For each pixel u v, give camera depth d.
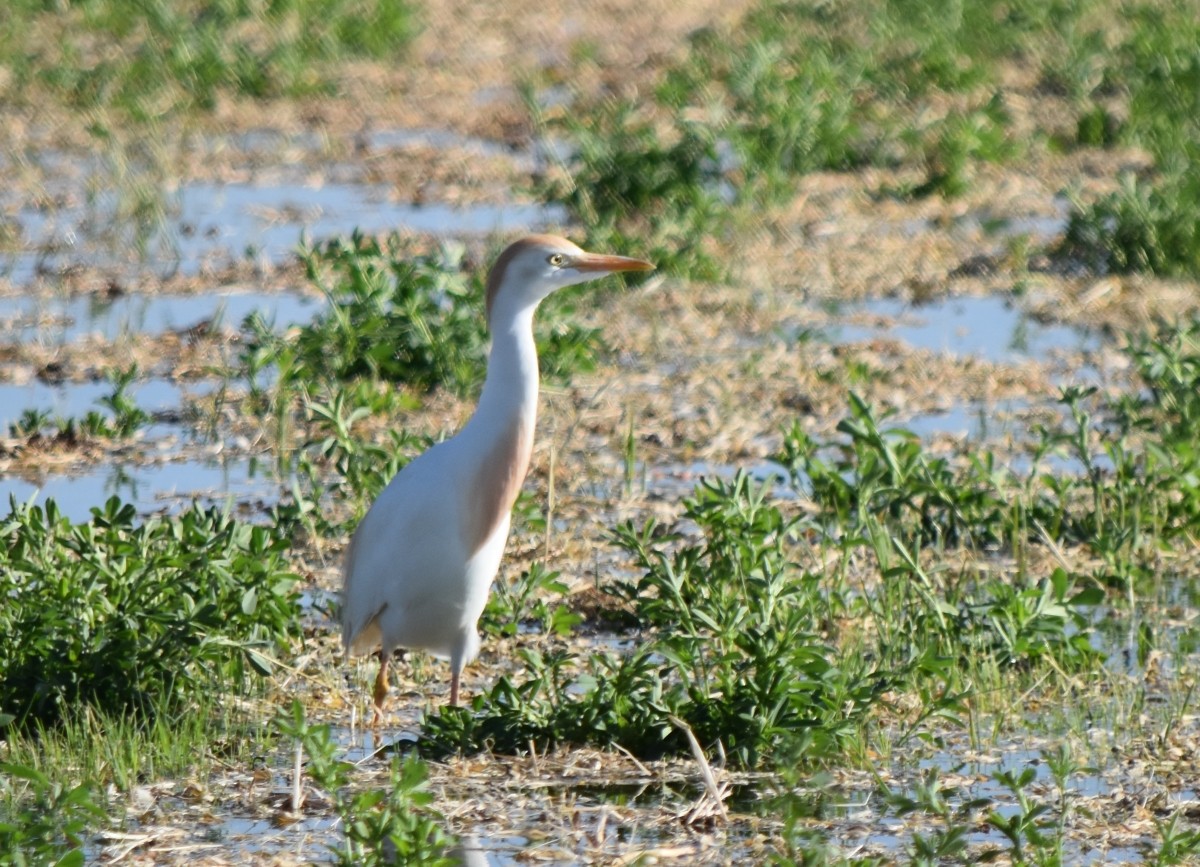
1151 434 14.23
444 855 7.74
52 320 17.66
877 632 10.42
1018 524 12.23
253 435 14.45
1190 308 18.31
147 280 19.11
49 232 21.08
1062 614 10.10
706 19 36.41
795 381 15.95
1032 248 20.72
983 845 7.79
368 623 9.41
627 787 8.49
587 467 13.72
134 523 12.27
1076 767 8.14
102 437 14.33
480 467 9.09
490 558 9.23
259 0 34.34
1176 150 23.73
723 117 24.47
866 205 22.95
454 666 9.38
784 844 7.75
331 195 23.28
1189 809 8.12
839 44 31.88
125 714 9.16
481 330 16.03
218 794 8.40
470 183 23.86
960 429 14.66
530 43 34.09
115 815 8.16
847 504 12.41
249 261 19.83
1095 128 26.17
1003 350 17.03
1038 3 34.91
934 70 29.70
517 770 8.62
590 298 18.44
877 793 8.44
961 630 10.17
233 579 9.59
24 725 9.08
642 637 10.70
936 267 20.08
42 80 29.22
